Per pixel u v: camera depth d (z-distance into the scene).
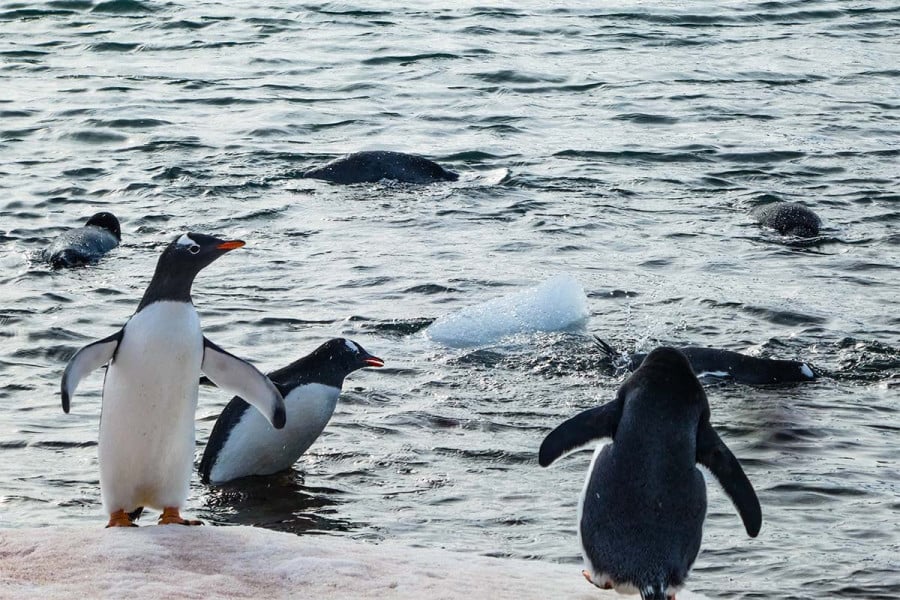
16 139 25.20
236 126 26.45
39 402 12.98
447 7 40.00
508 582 7.97
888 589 9.30
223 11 38.88
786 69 32.38
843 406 13.16
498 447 12.06
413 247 19.02
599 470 7.59
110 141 25.16
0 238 19.08
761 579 9.45
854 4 41.03
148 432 9.36
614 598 7.82
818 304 16.47
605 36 36.12
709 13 39.31
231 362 9.59
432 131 26.45
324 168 22.92
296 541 8.46
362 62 32.75
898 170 23.64
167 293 9.37
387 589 7.61
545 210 21.06
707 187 22.58
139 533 8.31
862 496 10.98
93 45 34.25
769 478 11.34
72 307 16.09
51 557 7.79
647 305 16.41
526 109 28.33
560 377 13.98
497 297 16.47
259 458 11.36
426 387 13.60
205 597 7.25
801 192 22.25
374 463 11.70
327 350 11.77
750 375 13.88
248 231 19.75
